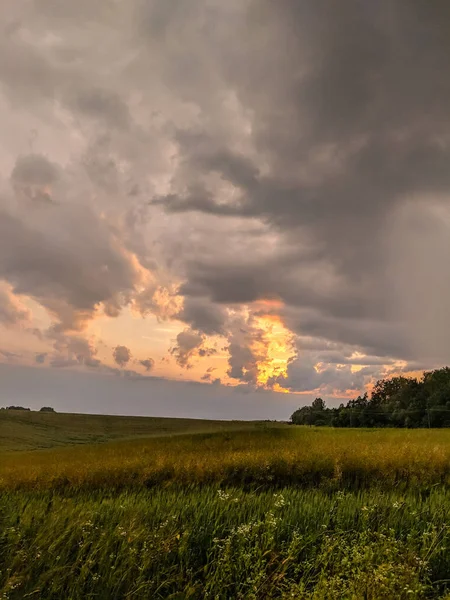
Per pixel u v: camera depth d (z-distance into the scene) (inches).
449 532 282.7
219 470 682.2
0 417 3577.8
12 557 251.6
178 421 4333.2
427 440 1278.3
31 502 392.5
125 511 338.0
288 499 381.4
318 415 4763.8
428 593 224.8
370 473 654.5
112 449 1338.6
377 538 272.8
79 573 243.3
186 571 247.0
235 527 295.7
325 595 201.8
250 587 226.5
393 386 4741.6
